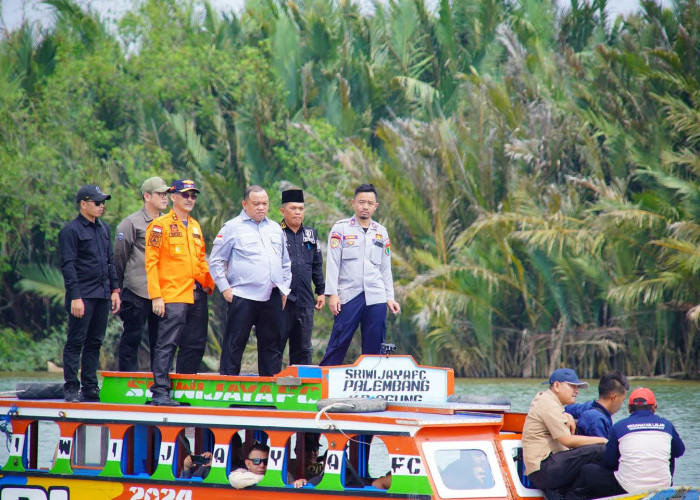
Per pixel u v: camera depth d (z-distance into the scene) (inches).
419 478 998.4
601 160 4224.9
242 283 1322.6
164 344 1275.8
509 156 4190.5
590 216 3720.5
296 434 1176.2
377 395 1154.0
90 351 1342.3
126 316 1477.6
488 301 3973.9
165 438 1168.8
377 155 4584.2
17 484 1262.3
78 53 4968.0
